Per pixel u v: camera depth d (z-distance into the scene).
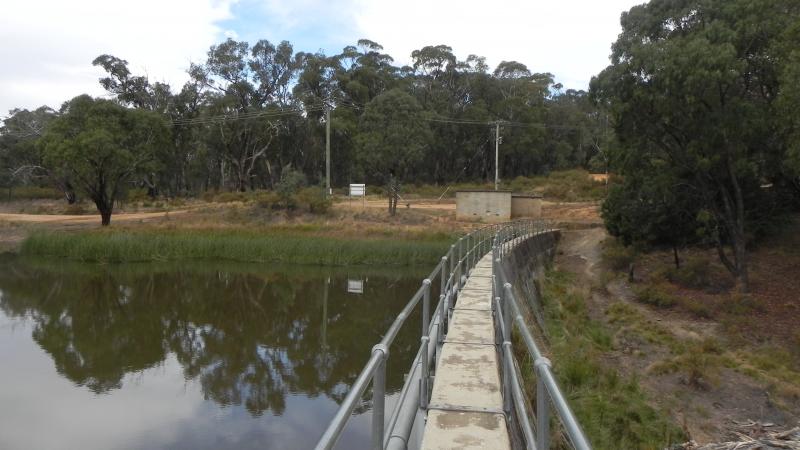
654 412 11.41
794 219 29.45
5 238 39.94
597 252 34.72
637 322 20.17
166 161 55.84
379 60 80.94
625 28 25.73
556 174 75.31
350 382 14.94
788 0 20.58
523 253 23.62
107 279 28.66
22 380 14.82
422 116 42.94
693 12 23.08
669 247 31.28
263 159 74.69
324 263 33.25
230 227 40.62
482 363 6.64
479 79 81.38
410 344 17.66
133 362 16.50
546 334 14.40
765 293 22.94
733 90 22.36
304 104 70.75
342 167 77.19
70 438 11.26
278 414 12.66
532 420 5.75
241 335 19.20
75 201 61.84
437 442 4.55
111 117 41.62
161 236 35.22
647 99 21.73
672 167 25.45
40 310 22.66
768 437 10.98
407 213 43.88
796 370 15.94
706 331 19.73
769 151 23.41
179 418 12.32
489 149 82.12
